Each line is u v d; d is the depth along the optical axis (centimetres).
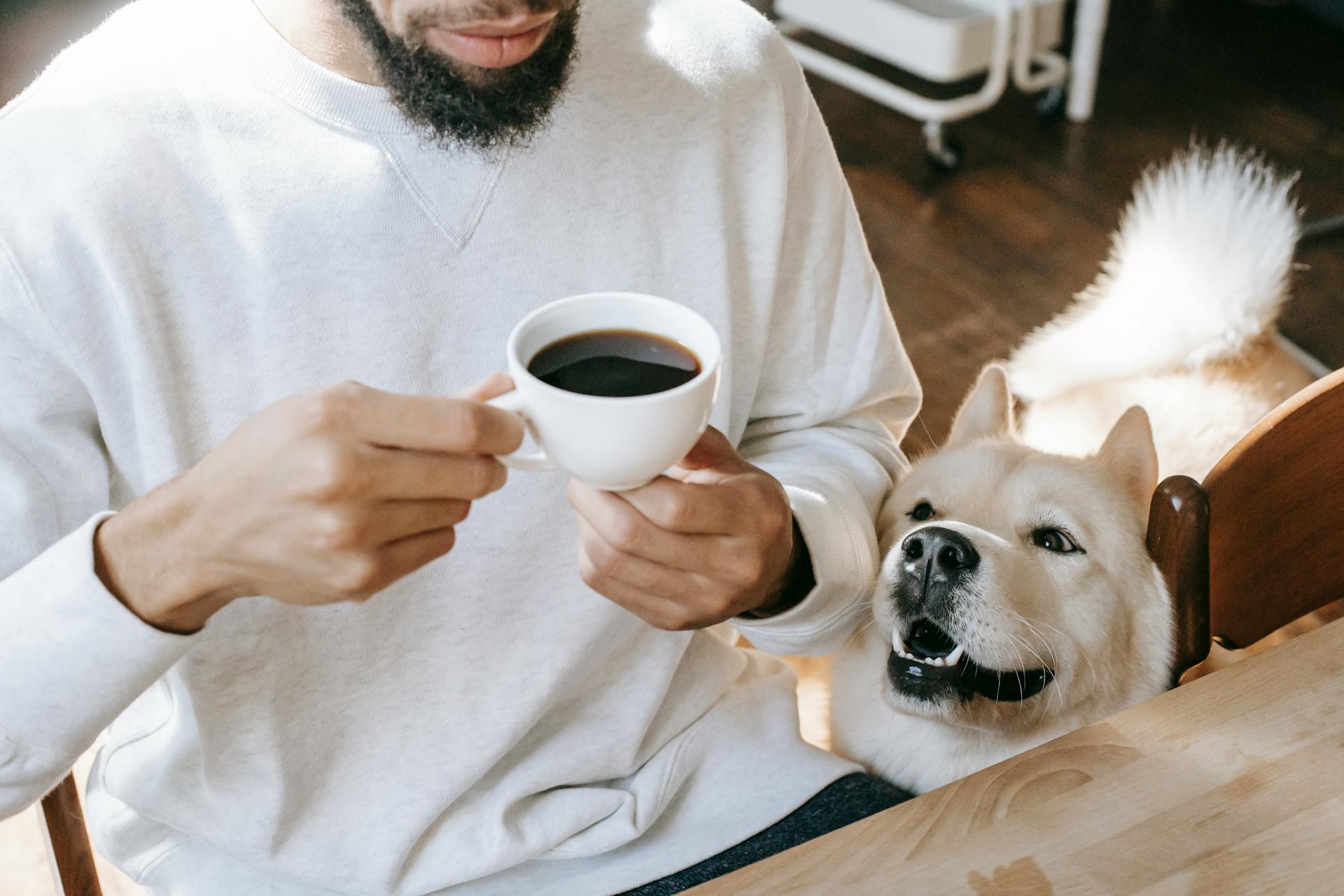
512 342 60
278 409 58
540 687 93
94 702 70
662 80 94
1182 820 72
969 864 70
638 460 59
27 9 405
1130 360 215
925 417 246
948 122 365
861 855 71
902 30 331
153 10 83
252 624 84
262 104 80
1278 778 75
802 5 359
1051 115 366
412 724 92
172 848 95
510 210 86
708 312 98
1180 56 405
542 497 90
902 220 318
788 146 103
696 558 74
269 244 81
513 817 95
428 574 89
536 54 74
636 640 101
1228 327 213
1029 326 276
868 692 134
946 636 116
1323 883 68
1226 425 192
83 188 77
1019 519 121
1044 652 114
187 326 81
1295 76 389
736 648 116
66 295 77
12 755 71
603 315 65
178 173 79
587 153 90
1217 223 229
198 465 63
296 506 57
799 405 116
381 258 83
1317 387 100
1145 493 128
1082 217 319
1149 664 123
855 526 101
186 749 88
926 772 130
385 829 92
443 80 72
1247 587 105
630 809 98
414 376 86
